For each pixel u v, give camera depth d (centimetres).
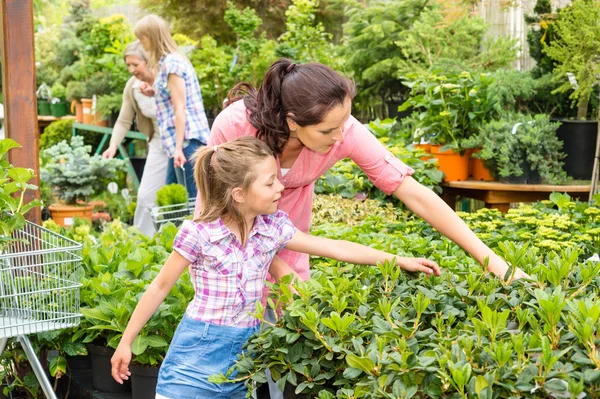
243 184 236
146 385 302
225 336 242
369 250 249
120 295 317
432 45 681
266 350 219
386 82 760
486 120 547
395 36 737
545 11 587
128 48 579
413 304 207
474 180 546
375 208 476
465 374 168
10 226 292
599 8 509
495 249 343
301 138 236
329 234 370
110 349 317
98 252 367
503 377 170
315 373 208
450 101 539
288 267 263
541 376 168
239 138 243
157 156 615
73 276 290
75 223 553
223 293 243
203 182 243
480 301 199
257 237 247
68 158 767
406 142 580
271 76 236
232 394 242
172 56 560
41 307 291
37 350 331
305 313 209
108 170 766
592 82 516
